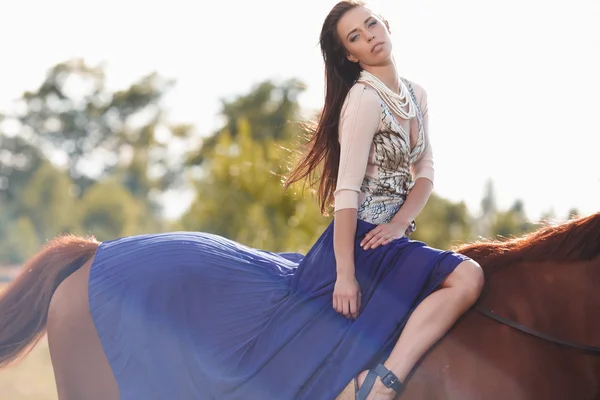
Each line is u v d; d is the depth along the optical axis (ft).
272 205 47.39
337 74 13.58
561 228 13.21
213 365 12.71
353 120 12.88
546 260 13.07
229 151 50.55
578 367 12.48
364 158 12.85
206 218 48.29
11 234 144.77
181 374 12.82
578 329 12.72
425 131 13.82
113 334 13.07
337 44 13.44
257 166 48.60
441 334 12.28
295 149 15.30
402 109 13.12
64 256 14.06
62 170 180.24
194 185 51.08
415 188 13.65
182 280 13.15
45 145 223.51
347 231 12.71
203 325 12.96
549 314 12.75
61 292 13.61
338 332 12.53
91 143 225.76
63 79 225.97
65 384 13.38
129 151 223.71
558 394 12.30
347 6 13.37
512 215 52.39
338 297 12.53
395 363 12.12
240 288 13.30
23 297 14.10
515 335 12.46
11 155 216.95
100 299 13.21
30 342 14.23
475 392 12.12
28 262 14.33
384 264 12.78
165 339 12.90
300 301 12.86
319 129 13.71
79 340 13.30
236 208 47.60
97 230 153.38
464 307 12.40
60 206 165.58
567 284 12.86
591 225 12.99
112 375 13.15
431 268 12.57
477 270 12.57
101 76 229.04
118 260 13.57
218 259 13.58
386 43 13.15
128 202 160.76
